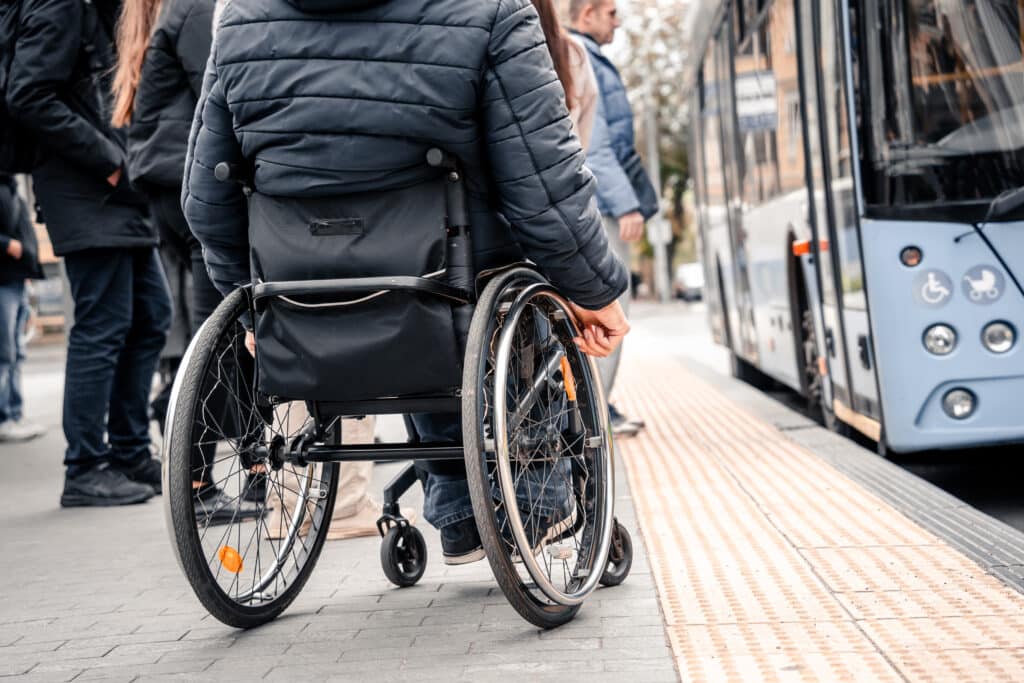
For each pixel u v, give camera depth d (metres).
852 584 3.90
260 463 3.62
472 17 3.20
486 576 4.27
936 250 5.69
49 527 5.75
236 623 3.62
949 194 5.70
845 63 5.88
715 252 12.49
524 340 3.56
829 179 6.47
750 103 9.30
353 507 5.12
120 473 6.40
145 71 5.42
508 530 3.63
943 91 5.75
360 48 3.21
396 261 3.27
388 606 3.92
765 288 9.29
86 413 6.27
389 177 3.25
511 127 3.27
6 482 7.49
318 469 3.99
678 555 4.42
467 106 3.21
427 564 4.54
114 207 6.07
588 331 3.86
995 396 5.68
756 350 10.27
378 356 3.28
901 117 5.76
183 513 3.40
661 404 10.26
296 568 3.91
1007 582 3.83
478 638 3.47
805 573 4.07
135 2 5.41
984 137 5.70
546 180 3.31
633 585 4.00
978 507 5.95
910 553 4.29
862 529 4.72
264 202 3.40
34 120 5.72
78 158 5.84
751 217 9.66
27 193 11.43
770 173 8.59
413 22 3.21
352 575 4.41
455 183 3.31
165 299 6.56
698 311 40.50
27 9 5.74
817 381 8.20
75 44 5.81
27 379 19.23
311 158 3.25
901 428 5.76
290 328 3.35
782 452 6.87
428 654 3.34
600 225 3.47
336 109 3.21
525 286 3.56
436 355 3.28
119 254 6.18
